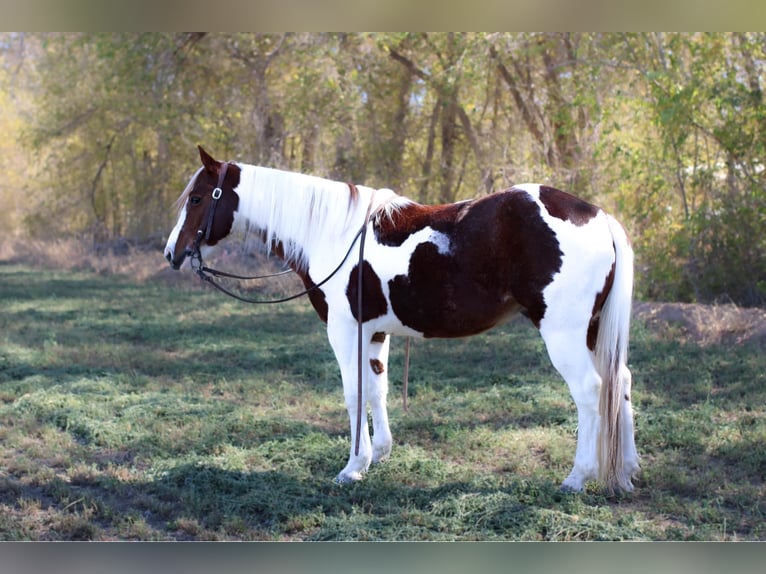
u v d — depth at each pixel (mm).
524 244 3945
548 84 12594
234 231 4754
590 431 4031
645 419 5438
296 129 13922
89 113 17875
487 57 12180
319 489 4387
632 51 10719
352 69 13625
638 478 4344
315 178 4625
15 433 5484
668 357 7105
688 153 10047
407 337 4703
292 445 5098
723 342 7703
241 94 14820
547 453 4871
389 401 6227
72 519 3965
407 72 13898
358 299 4309
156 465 4824
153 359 7762
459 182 13969
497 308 4113
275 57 14273
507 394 6266
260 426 5566
